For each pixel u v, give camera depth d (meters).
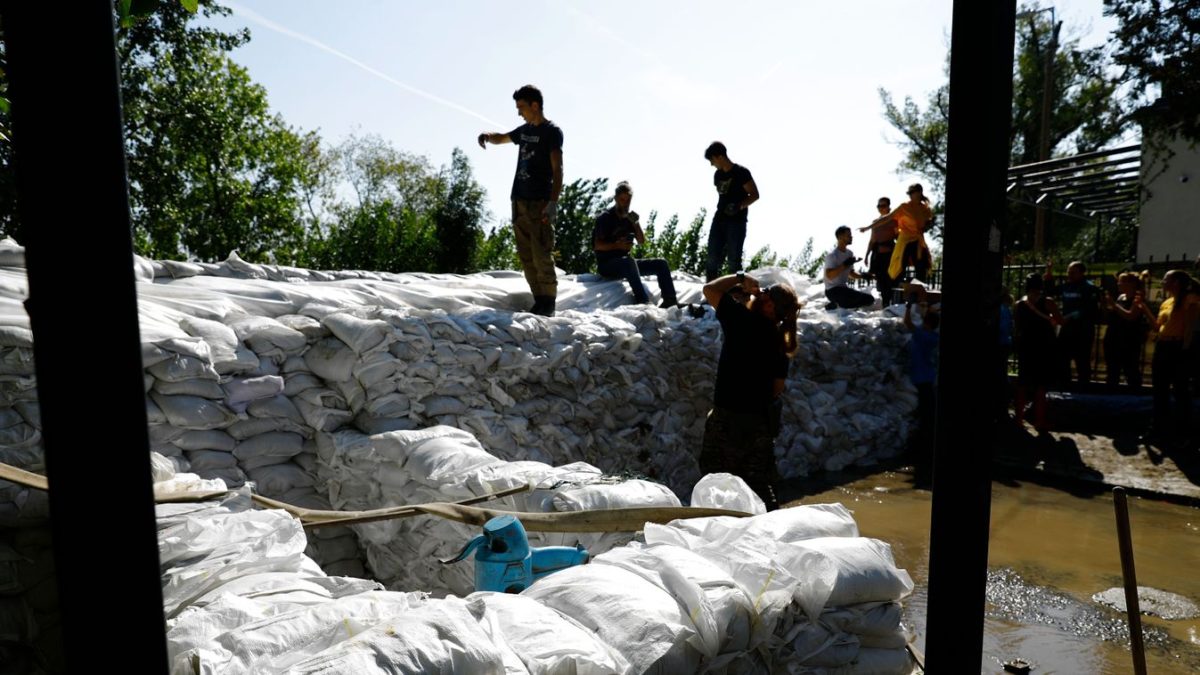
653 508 3.01
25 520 2.62
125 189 0.74
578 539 3.08
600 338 5.79
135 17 1.75
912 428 8.34
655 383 6.30
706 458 4.83
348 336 4.50
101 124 0.71
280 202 22.97
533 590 2.07
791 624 2.17
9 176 11.53
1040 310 8.33
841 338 7.98
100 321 0.72
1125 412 8.91
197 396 3.91
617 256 7.56
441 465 3.67
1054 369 8.22
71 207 0.70
